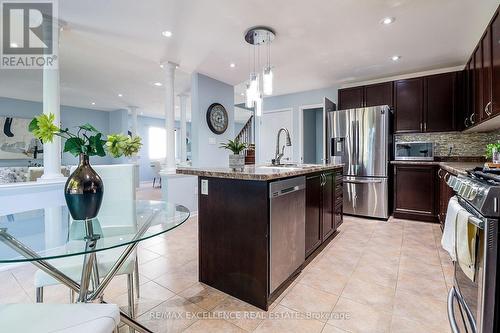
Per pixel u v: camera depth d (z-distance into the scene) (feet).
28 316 2.94
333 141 14.12
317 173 8.39
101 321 2.88
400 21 8.48
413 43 10.14
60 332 2.69
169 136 12.83
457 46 10.39
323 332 4.92
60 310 3.06
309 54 11.23
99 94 19.90
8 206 7.75
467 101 10.79
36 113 22.47
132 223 4.80
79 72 14.47
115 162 26.96
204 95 13.94
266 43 10.00
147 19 8.29
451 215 4.74
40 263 3.78
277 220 5.96
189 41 9.91
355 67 12.87
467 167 8.25
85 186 4.37
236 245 6.09
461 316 4.31
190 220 13.14
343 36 9.48
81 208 4.39
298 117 17.98
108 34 9.33
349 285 6.60
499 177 4.24
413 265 7.66
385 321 5.20
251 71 13.32
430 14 8.05
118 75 15.06
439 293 6.17
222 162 15.07
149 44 10.18
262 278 5.68
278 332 4.92
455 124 12.02
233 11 7.82
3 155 20.66
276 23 8.55
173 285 6.66
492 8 7.72
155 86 17.52
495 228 3.39
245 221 5.93
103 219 4.95
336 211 10.34
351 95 14.60
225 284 6.29
